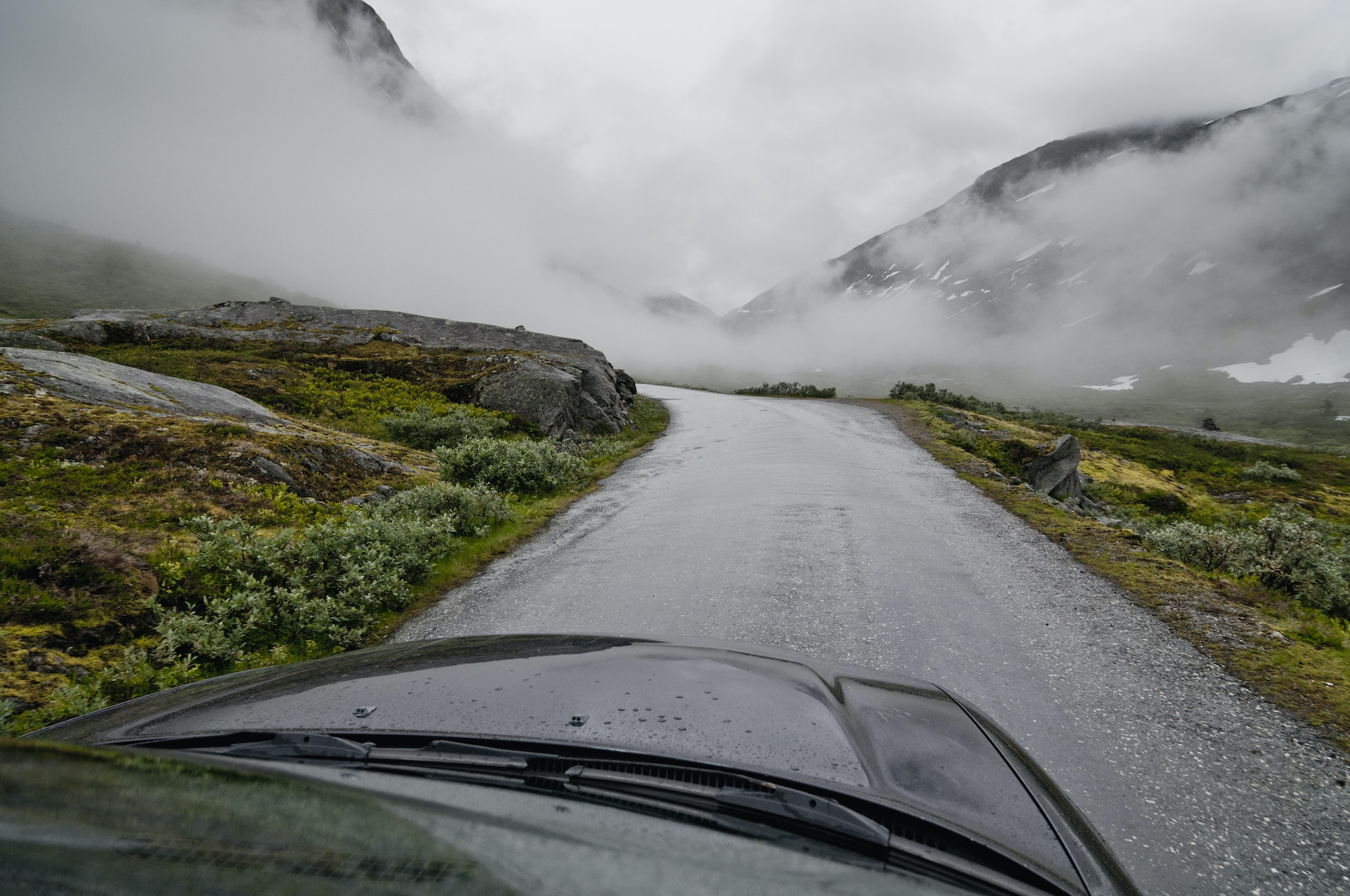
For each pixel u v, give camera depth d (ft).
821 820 4.45
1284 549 24.00
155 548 23.27
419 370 90.74
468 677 7.01
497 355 99.30
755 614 19.66
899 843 4.46
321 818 3.47
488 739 5.55
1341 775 10.99
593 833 3.92
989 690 14.29
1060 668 15.31
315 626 19.39
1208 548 27.45
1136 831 9.62
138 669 16.28
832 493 39.22
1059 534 28.58
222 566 22.36
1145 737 12.23
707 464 55.83
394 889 2.79
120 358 74.74
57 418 33.71
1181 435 173.06
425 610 22.45
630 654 7.81
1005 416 154.40
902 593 21.08
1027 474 65.67
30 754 3.67
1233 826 9.74
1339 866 8.93
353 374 88.22
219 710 6.64
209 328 109.70
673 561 26.04
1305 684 14.21
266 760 5.43
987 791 5.53
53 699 14.53
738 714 6.11
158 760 3.93
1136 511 83.41
